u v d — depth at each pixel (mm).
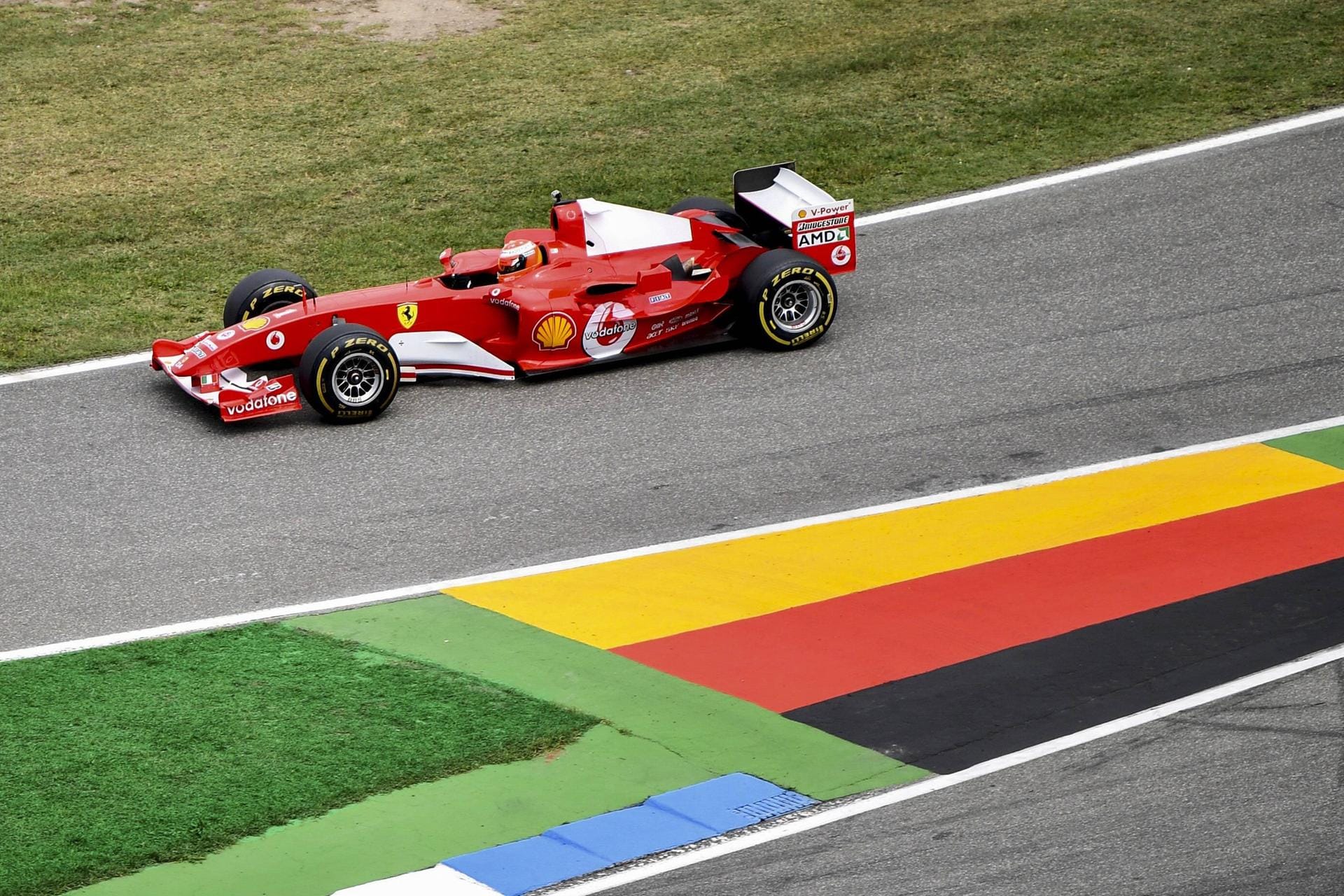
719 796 32312
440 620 40062
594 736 34688
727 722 35250
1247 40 82688
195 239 67562
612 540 44188
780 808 31844
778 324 55000
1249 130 72438
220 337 51344
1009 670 37125
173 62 85688
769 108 79188
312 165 74625
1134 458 48156
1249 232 63156
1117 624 39125
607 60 85438
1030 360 54500
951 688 36406
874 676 37062
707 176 72188
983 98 78625
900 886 29094
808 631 39250
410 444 49781
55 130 78188
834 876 29453
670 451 49250
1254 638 38156
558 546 43969
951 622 39531
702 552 43469
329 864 30078
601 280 54156
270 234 68000
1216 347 54781
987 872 29438
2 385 54250
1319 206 64750
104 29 89500
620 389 53406
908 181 70688
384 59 86250
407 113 79750
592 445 49656
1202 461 47812
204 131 78125
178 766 33250
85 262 65438
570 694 36438
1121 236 63719
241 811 31672
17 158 75375
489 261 54250
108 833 30906
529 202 70375
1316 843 29906
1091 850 29969
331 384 50000
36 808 31656
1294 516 44438
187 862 30125
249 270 64625
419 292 53219
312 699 36062
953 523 44781
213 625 39875
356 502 46406
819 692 36438
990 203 67688
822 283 55125
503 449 49469
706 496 46562
